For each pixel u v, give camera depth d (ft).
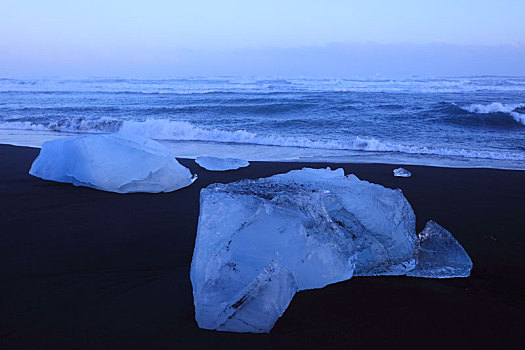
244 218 7.16
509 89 86.89
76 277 7.78
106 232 10.56
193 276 6.81
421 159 23.16
